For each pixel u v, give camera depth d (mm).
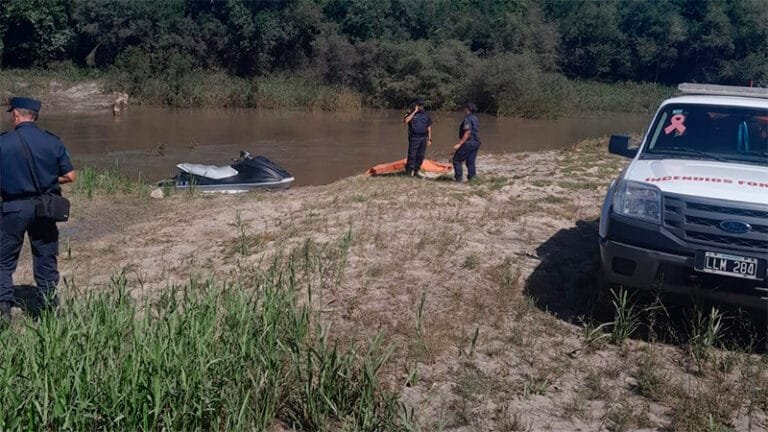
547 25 48969
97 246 9125
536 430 4590
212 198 12820
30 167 6266
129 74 41375
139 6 43469
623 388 5219
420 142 14750
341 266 7305
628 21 52188
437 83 40062
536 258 8039
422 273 7363
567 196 11867
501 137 28750
